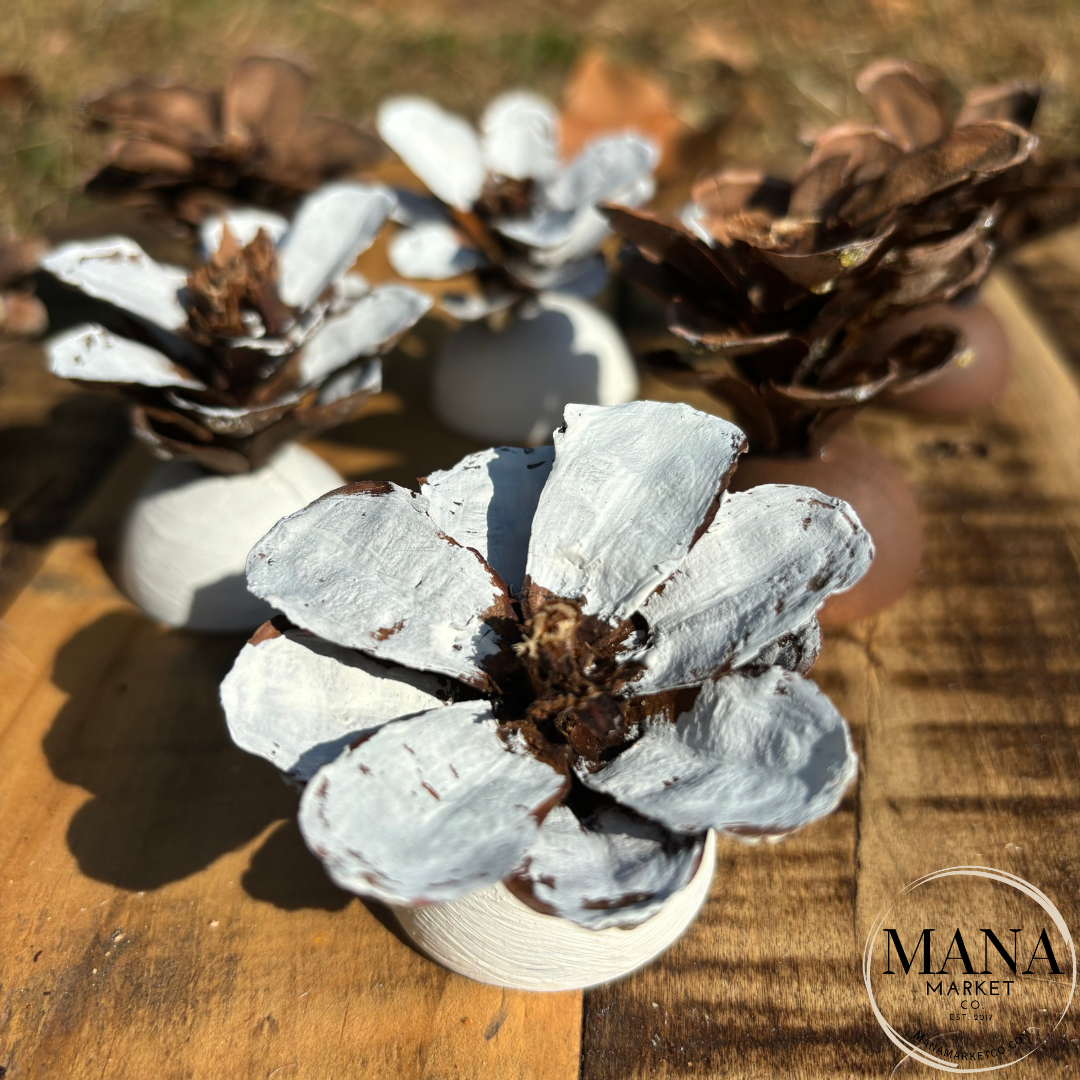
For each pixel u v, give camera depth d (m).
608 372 0.28
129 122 0.25
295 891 0.17
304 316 0.20
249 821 0.19
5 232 0.39
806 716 0.12
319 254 0.21
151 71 0.50
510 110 0.28
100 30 0.52
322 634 0.13
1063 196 0.24
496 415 0.27
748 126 0.48
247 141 0.26
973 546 0.25
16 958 0.16
